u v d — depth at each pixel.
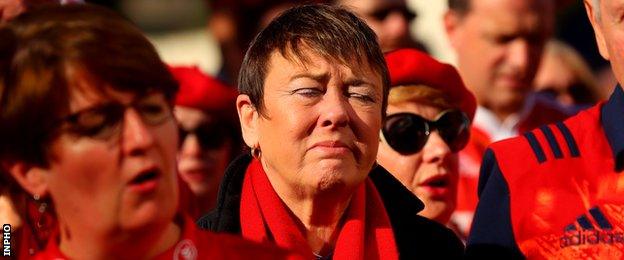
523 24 14.41
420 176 10.48
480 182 9.31
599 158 8.96
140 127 6.46
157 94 6.55
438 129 10.50
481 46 14.50
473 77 14.62
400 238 9.05
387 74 8.70
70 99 6.40
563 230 8.86
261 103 8.61
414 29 20.50
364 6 16.02
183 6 31.14
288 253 7.34
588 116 9.20
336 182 8.30
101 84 6.40
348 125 8.34
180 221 7.05
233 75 16.48
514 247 8.99
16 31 6.48
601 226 8.80
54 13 6.52
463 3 14.73
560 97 17.52
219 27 16.58
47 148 6.46
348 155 8.32
